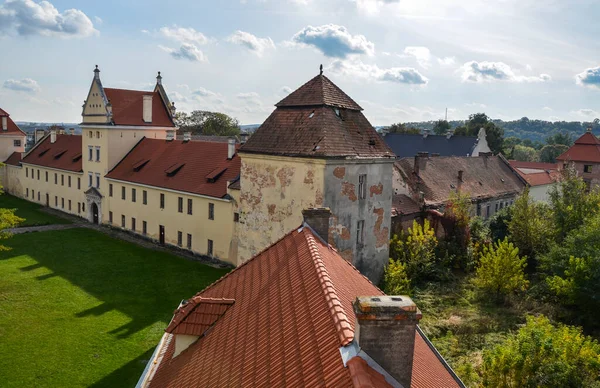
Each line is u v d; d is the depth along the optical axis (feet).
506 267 87.25
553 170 224.53
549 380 45.83
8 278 107.76
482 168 169.17
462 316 80.28
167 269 118.01
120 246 138.72
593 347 50.85
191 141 148.87
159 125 171.83
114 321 87.10
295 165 81.97
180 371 36.37
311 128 82.69
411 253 98.22
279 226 85.81
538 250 107.55
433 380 34.81
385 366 23.15
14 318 86.74
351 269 48.32
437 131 377.09
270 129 89.25
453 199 118.52
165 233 138.92
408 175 131.95
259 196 89.04
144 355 75.00
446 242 110.73
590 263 79.20
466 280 98.63
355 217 86.02
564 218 110.83
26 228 159.84
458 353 66.85
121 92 167.32
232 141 131.23
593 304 77.41
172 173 139.33
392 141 253.24
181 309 44.80
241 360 30.53
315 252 40.40
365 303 23.08
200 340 39.45
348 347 23.84
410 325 23.12
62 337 80.02
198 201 127.03
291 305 33.17
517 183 177.37
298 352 26.66
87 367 70.90
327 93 86.63
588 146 212.02
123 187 154.20
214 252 124.26
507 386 47.93
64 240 144.36
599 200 111.55
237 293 43.37
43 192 204.85
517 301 86.43
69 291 101.35
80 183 177.17
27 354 73.92
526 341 49.42
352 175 83.82
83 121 170.19
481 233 117.08
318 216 51.75
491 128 293.43
